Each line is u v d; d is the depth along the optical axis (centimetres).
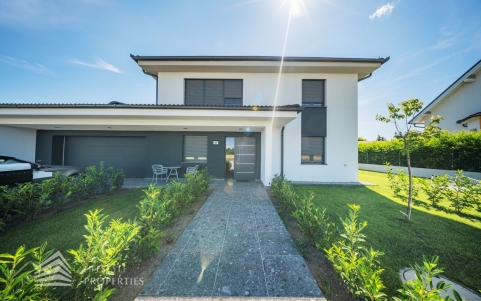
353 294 175
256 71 898
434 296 121
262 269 235
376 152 1473
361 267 163
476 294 204
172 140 902
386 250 282
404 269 238
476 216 427
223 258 259
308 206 320
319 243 261
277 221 392
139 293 195
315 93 909
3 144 775
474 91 1170
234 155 888
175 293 196
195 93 927
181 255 265
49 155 883
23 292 122
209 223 380
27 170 464
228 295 194
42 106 605
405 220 396
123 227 207
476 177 854
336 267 189
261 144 848
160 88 915
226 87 926
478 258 263
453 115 1273
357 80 894
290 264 246
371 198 579
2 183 411
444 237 322
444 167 977
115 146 928
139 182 808
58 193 442
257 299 189
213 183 809
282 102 898
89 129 844
